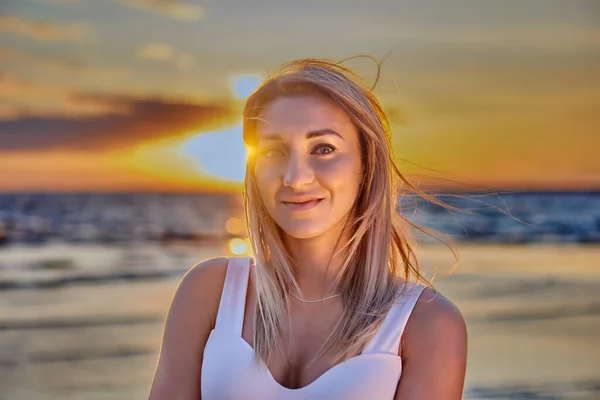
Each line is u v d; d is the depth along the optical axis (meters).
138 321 11.87
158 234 21.83
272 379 1.77
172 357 1.90
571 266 16.36
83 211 22.98
